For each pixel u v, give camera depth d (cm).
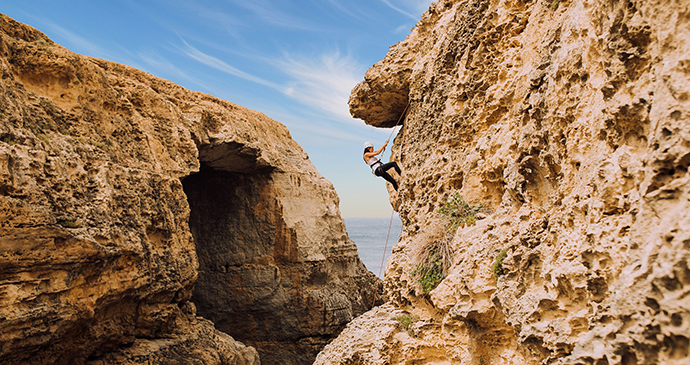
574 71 450
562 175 475
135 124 1630
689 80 266
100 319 1291
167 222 1609
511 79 760
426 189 991
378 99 1388
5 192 995
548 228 468
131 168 1502
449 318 749
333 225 2981
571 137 446
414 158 1113
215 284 2544
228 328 2506
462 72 921
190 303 1808
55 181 1134
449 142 930
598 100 409
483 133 838
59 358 1177
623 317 303
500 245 582
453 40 1007
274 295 2550
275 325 2531
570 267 402
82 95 1400
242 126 2362
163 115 1828
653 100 295
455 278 712
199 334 1709
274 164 2722
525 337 447
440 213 869
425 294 825
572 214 416
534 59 628
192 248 1761
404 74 1278
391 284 1054
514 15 799
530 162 521
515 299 488
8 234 973
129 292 1345
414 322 852
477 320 595
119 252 1258
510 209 600
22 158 1042
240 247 2608
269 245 2639
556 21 529
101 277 1221
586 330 390
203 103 2216
